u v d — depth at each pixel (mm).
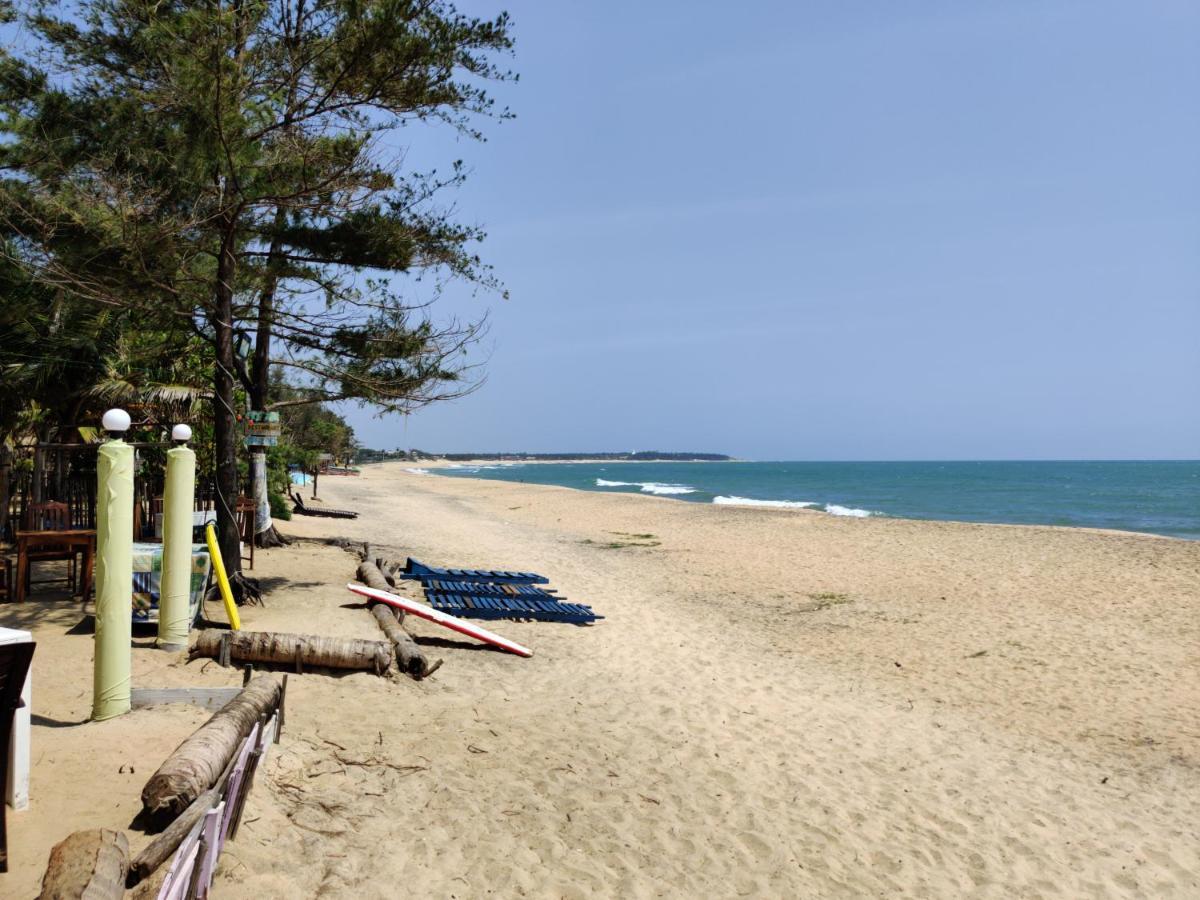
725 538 23281
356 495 42906
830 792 5926
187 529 6688
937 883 4805
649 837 4941
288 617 8719
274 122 8875
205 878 3289
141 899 2912
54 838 3459
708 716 7375
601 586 14430
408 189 10094
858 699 8391
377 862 4129
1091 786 6457
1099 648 10703
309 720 5789
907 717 7887
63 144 8688
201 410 12336
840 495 61594
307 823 4320
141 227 8156
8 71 8812
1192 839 5641
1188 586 14836
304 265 10875
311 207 9289
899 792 6062
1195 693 8875
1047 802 6102
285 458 22734
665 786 5707
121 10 8648
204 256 10000
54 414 12531
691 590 14680
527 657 8852
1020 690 8930
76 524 8516
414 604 9242
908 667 9766
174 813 3582
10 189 8461
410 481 71938
